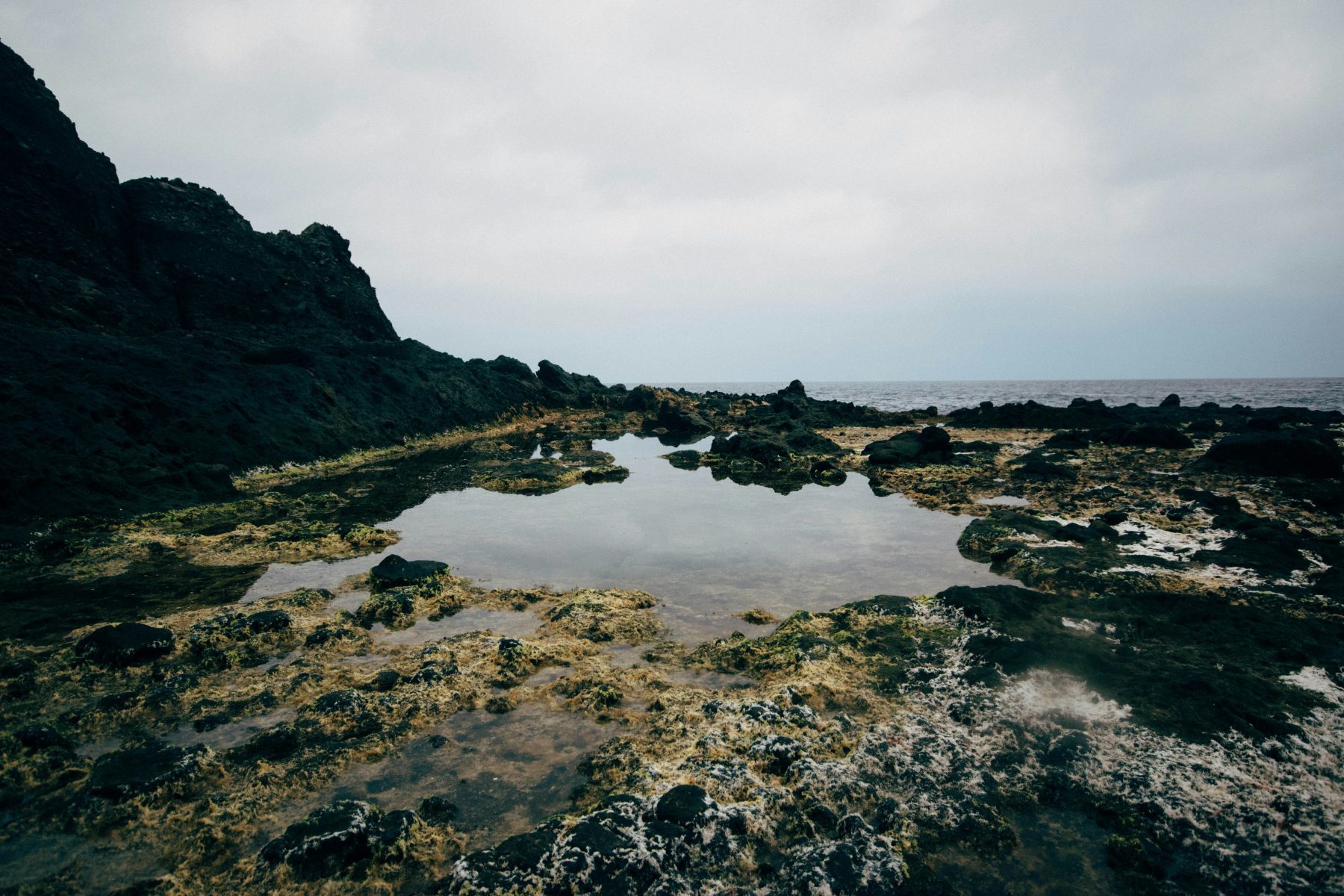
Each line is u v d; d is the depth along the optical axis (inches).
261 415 774.5
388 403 1091.9
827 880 142.9
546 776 188.4
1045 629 279.9
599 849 149.0
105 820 167.0
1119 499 551.8
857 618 298.2
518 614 322.3
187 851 157.8
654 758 193.0
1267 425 968.9
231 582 365.1
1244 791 170.9
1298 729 196.7
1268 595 319.0
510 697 235.1
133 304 1039.6
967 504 554.6
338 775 188.7
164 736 210.5
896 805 169.9
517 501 592.1
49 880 148.5
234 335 1155.9
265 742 202.4
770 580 367.6
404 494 623.5
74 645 269.0
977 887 143.5
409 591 331.3
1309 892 138.9
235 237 1338.6
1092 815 166.7
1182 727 197.9
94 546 422.9
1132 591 329.4
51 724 213.6
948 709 217.9
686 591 350.3
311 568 390.9
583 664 262.8
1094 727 200.8
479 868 145.7
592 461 806.5
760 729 205.0
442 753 200.2
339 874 149.3
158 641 268.8
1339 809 163.5
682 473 767.1
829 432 1235.2
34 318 819.4
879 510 552.7
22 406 521.3
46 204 995.3
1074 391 5689.0
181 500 548.4
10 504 450.3
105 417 581.6
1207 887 141.8
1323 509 508.1
